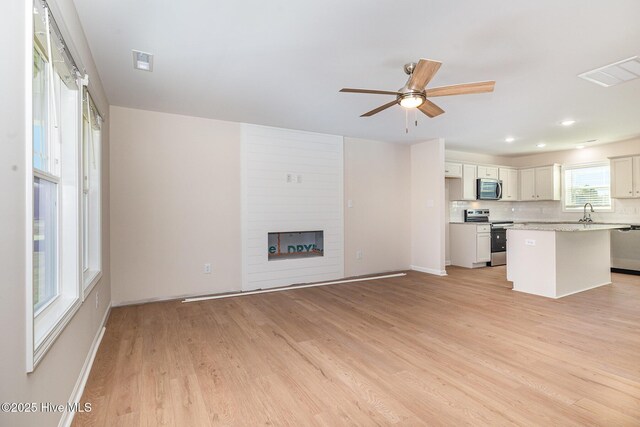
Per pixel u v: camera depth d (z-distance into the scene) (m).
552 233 4.09
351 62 2.73
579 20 2.14
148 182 3.92
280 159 4.78
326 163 5.20
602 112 4.09
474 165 6.61
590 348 2.58
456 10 2.03
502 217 7.46
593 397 1.90
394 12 2.05
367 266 5.66
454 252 6.59
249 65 2.77
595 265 4.68
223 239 4.37
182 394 1.96
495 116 4.26
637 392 1.95
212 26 2.20
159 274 3.98
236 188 4.46
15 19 1.15
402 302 3.94
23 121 1.21
